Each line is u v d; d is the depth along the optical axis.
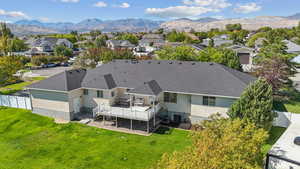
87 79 25.58
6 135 20.67
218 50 38.34
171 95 22.19
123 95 24.61
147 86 20.95
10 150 17.81
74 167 15.22
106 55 43.09
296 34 87.81
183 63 24.92
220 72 21.92
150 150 17.09
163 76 23.39
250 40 90.31
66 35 133.75
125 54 44.34
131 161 15.71
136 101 23.48
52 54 81.94
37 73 52.03
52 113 24.39
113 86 23.48
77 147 17.95
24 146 18.41
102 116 23.84
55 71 55.16
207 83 20.97
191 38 114.75
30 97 25.38
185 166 7.95
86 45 107.06
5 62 31.19
